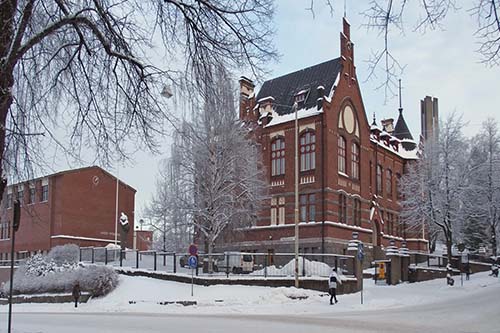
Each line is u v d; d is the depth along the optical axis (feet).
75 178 190.49
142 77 33.45
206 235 124.47
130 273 121.60
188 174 126.62
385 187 201.26
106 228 199.82
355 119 173.58
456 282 139.74
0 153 28.35
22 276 125.18
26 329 51.57
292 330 54.08
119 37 32.65
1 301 124.57
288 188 161.79
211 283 106.42
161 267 125.18
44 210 188.44
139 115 34.12
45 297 114.93
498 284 130.82
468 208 167.02
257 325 59.41
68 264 124.57
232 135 124.36
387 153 205.77
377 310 85.97
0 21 27.61
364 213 173.37
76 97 34.01
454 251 212.43
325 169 155.02
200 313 82.07
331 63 173.88
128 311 89.66
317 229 152.87
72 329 53.57
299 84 177.27
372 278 151.84
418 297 108.88
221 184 126.31
